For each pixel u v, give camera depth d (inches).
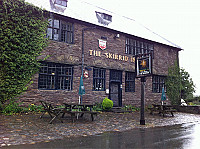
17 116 347.6
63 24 486.9
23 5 401.7
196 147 187.9
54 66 450.9
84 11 561.0
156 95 658.2
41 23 429.1
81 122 317.1
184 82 748.0
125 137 227.8
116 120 359.3
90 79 505.7
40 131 237.1
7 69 378.9
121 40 591.8
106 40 551.8
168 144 197.6
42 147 173.5
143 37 639.8
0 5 375.9
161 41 713.6
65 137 215.6
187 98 768.3
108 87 542.0
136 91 605.3
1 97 373.7
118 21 663.8
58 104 443.5
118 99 569.9
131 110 550.9
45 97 426.6
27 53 405.1
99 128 275.9
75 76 478.9
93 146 182.9
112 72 561.3
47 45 437.1
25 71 400.5
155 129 290.2
